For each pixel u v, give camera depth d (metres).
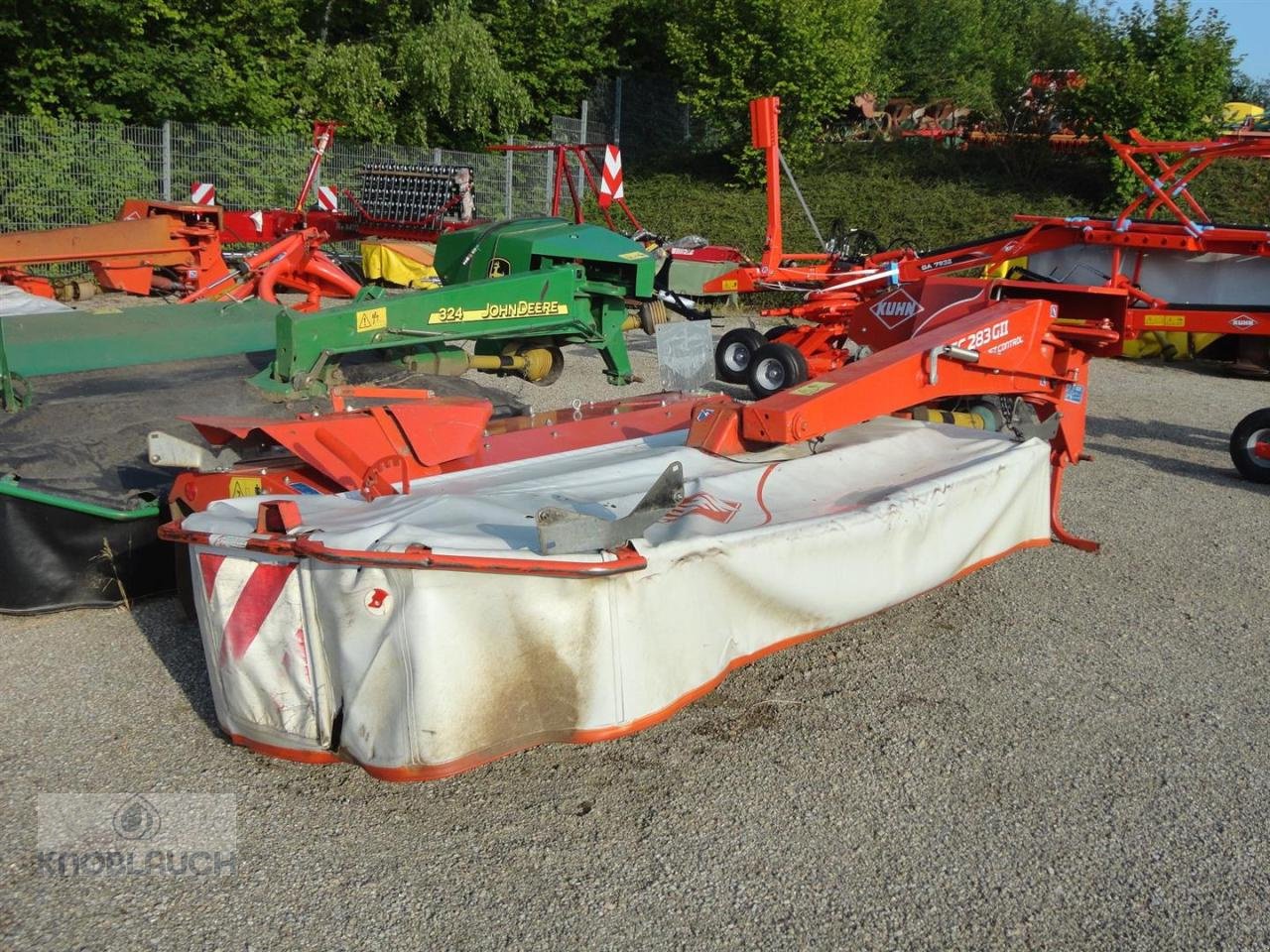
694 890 2.87
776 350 9.11
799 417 4.36
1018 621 4.82
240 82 19.64
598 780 3.37
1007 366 5.53
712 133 24.30
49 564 4.39
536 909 2.77
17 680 3.89
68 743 3.48
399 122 22.58
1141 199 9.14
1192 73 18.28
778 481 4.12
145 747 3.47
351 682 2.99
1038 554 5.77
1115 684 4.20
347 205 17.11
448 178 10.52
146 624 4.42
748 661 3.58
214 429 4.28
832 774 3.46
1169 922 2.80
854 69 20.58
